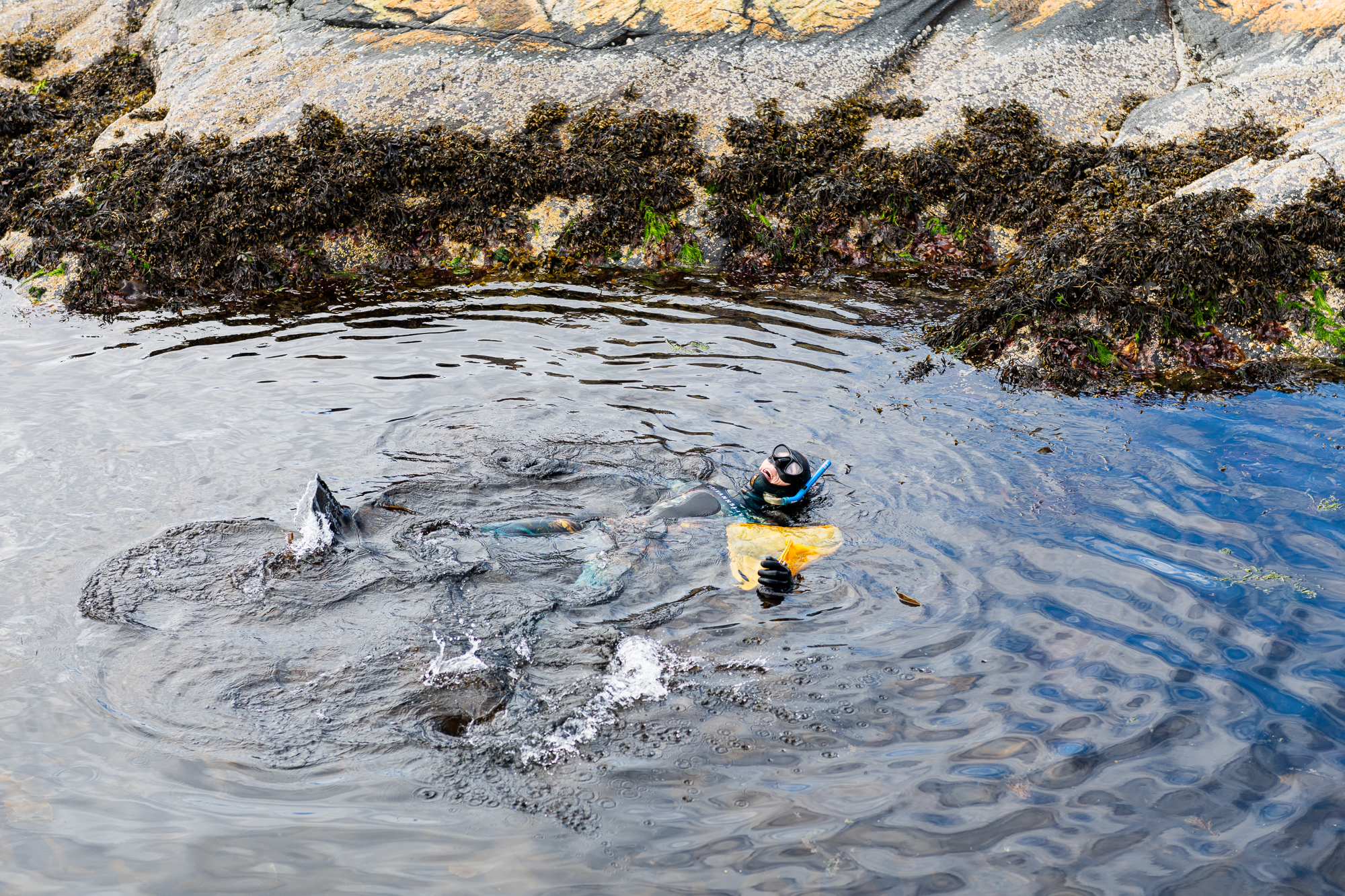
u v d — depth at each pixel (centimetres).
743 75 1185
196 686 433
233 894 334
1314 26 1137
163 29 1355
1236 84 1120
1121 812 373
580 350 829
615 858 353
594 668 453
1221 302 830
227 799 376
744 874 346
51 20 1414
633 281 1012
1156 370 799
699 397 740
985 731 415
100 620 472
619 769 396
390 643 465
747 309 938
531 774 393
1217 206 902
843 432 689
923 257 1062
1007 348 816
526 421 693
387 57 1207
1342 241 860
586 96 1159
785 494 591
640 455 651
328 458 634
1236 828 365
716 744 409
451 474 621
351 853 353
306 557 525
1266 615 486
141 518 558
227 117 1149
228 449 642
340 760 398
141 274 970
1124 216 909
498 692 436
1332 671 446
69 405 705
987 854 354
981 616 491
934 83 1187
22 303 936
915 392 759
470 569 522
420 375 770
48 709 417
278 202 1024
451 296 964
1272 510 580
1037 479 624
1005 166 1082
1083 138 1125
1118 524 570
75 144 1177
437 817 371
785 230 1065
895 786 387
